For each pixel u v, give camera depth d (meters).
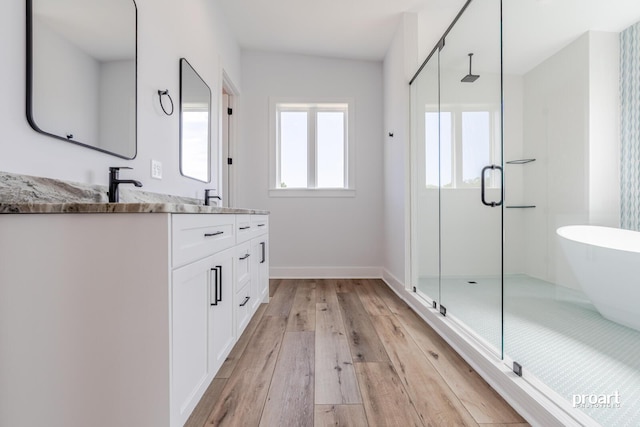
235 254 1.55
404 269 2.65
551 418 0.95
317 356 1.53
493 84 1.80
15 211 0.81
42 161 0.99
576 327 1.50
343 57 3.52
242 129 3.50
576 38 1.93
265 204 3.54
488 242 1.88
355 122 3.56
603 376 1.16
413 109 2.68
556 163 2.07
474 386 1.26
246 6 2.68
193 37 2.17
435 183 2.35
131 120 1.44
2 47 0.86
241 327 1.67
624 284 1.38
